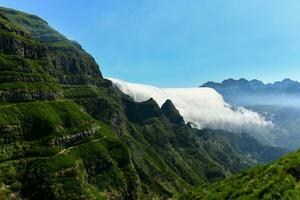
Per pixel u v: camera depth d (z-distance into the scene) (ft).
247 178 160.76
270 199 127.65
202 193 176.65
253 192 139.33
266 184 137.49
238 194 146.30
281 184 131.85
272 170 146.82
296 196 120.78
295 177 135.85
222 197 154.20
